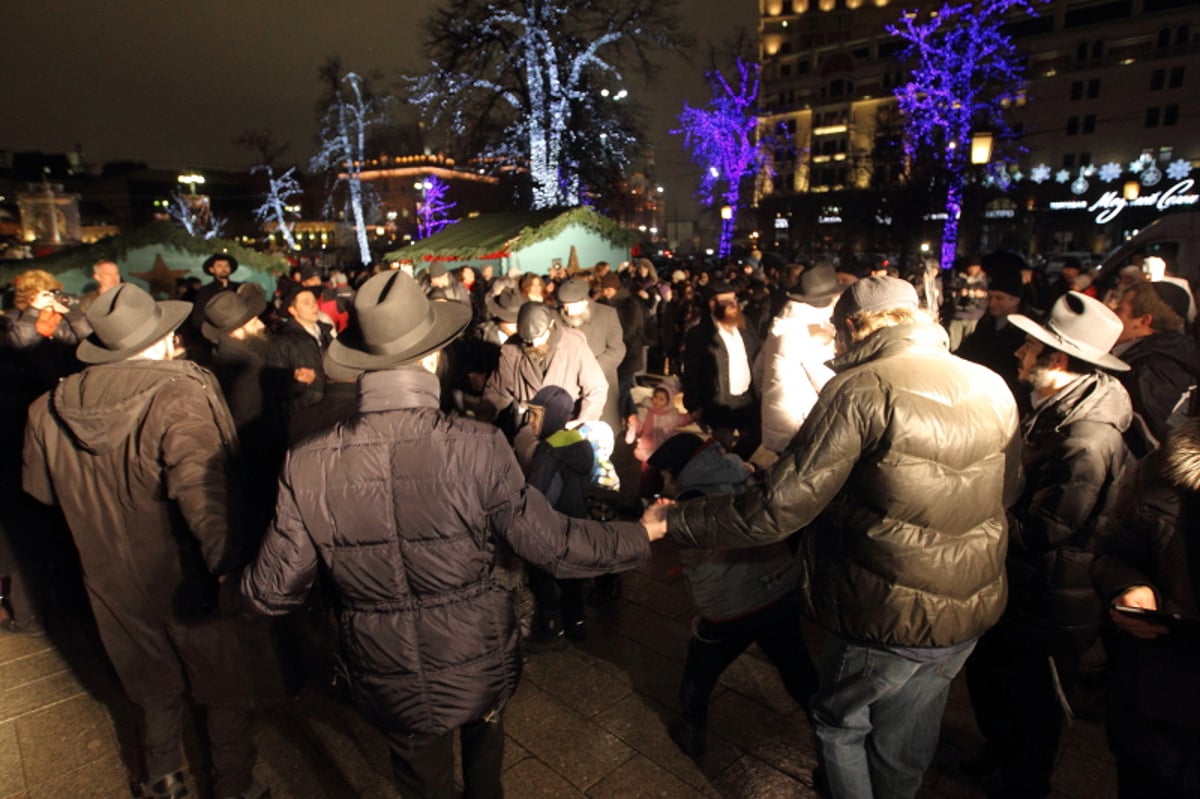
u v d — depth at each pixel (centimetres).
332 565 175
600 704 315
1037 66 5247
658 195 6881
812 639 364
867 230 4666
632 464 617
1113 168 4747
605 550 191
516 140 2859
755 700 316
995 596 189
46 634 385
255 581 176
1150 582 172
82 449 216
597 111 2866
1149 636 160
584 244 1708
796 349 335
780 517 184
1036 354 231
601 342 548
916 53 5778
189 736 299
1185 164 4481
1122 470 212
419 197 7106
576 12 2727
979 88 4281
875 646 190
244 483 242
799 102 6619
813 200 5419
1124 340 339
